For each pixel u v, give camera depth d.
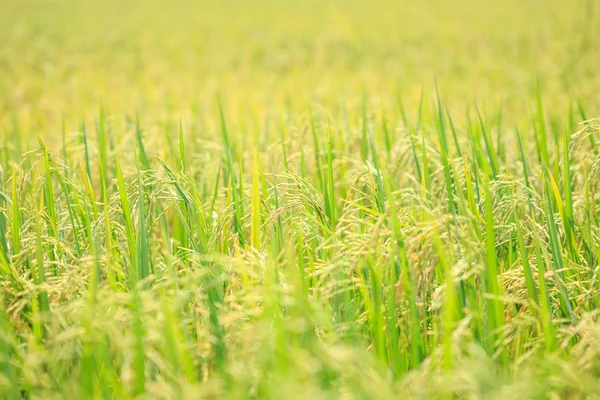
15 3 37.91
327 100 8.95
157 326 2.37
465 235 2.70
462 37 21.17
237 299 2.49
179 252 3.27
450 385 2.01
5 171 4.51
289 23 27.09
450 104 9.48
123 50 20.67
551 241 2.98
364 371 2.06
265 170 4.70
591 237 3.19
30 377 2.27
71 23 27.62
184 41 22.42
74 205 3.61
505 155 4.80
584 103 8.23
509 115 8.49
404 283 2.54
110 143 5.14
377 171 3.38
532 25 22.66
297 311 2.43
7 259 2.92
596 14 23.48
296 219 3.29
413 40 21.19
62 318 2.43
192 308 2.57
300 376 2.14
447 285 2.25
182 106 9.34
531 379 2.24
